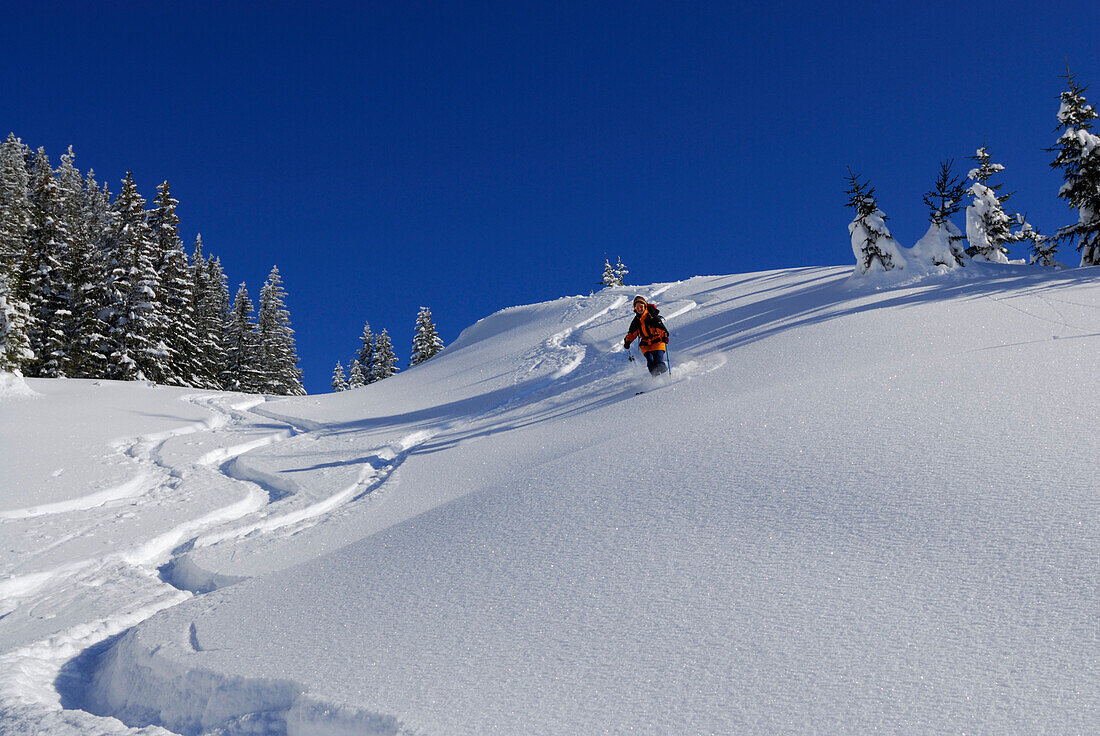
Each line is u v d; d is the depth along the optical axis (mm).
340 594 3680
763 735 1847
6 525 7332
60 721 2910
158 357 35625
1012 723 1684
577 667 2412
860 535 2967
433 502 6574
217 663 3043
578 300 31094
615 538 3584
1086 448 3320
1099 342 6082
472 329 35625
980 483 3182
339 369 69875
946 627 2166
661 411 7914
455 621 3016
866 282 17141
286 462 10469
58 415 15992
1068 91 23281
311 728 2465
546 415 10492
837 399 5316
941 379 5363
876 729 1773
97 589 5438
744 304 20312
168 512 7891
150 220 42656
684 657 2330
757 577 2809
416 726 2203
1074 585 2215
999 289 12789
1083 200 22953
